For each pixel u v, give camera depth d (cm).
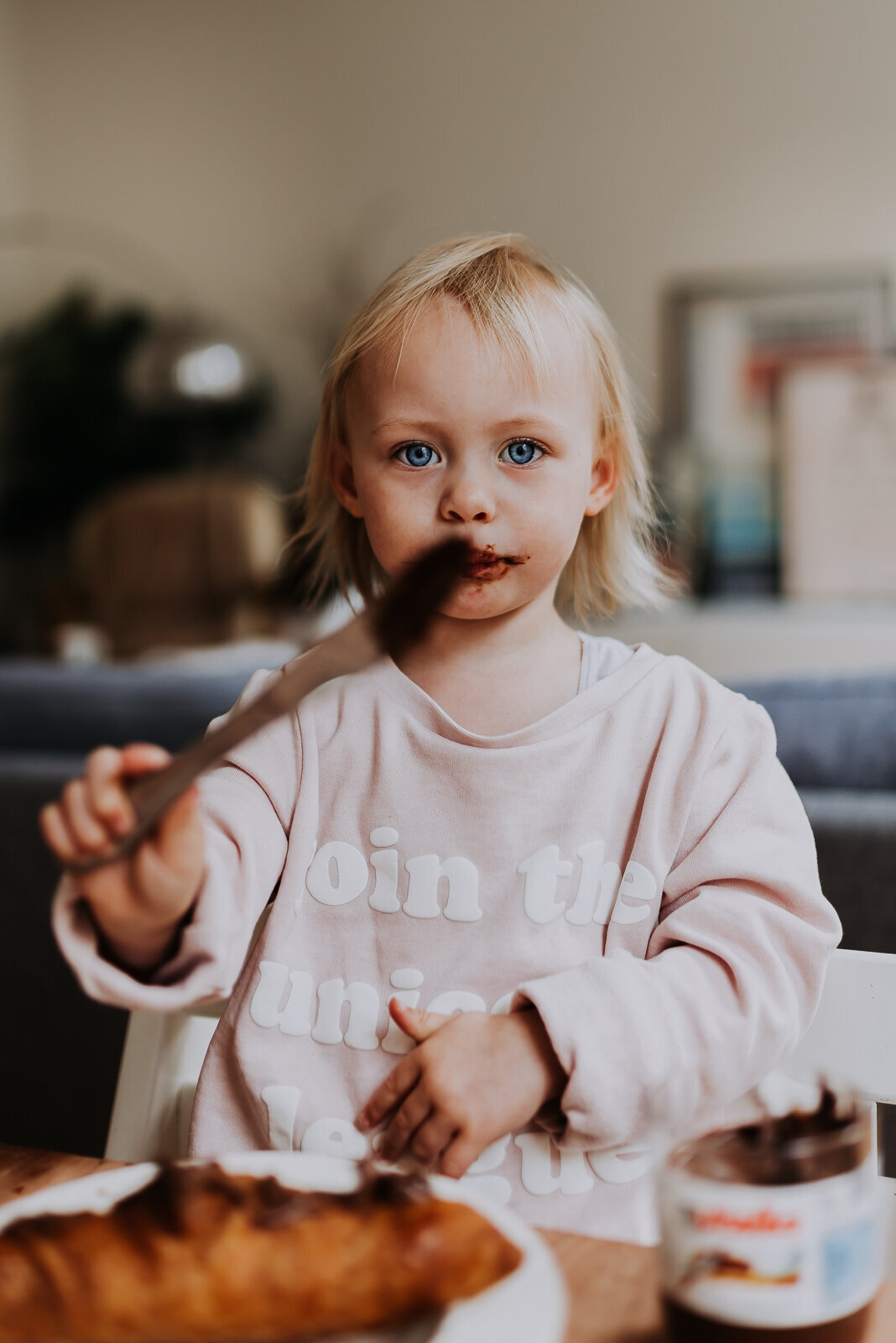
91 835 39
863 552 362
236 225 420
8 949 143
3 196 432
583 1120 50
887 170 363
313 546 81
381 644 35
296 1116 59
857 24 362
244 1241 33
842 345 368
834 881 98
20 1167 44
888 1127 97
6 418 420
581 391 63
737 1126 35
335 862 63
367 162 406
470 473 60
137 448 411
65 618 376
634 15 379
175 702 141
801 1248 32
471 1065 50
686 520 361
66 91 431
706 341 376
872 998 56
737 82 372
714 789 61
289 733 66
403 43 400
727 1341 32
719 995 53
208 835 57
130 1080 64
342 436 70
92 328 413
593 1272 36
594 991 52
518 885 61
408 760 63
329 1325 31
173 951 46
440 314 61
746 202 373
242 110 416
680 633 344
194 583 373
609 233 384
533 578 62
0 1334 31
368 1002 61
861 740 107
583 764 62
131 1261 33
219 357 390
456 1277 31
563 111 387
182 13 420
